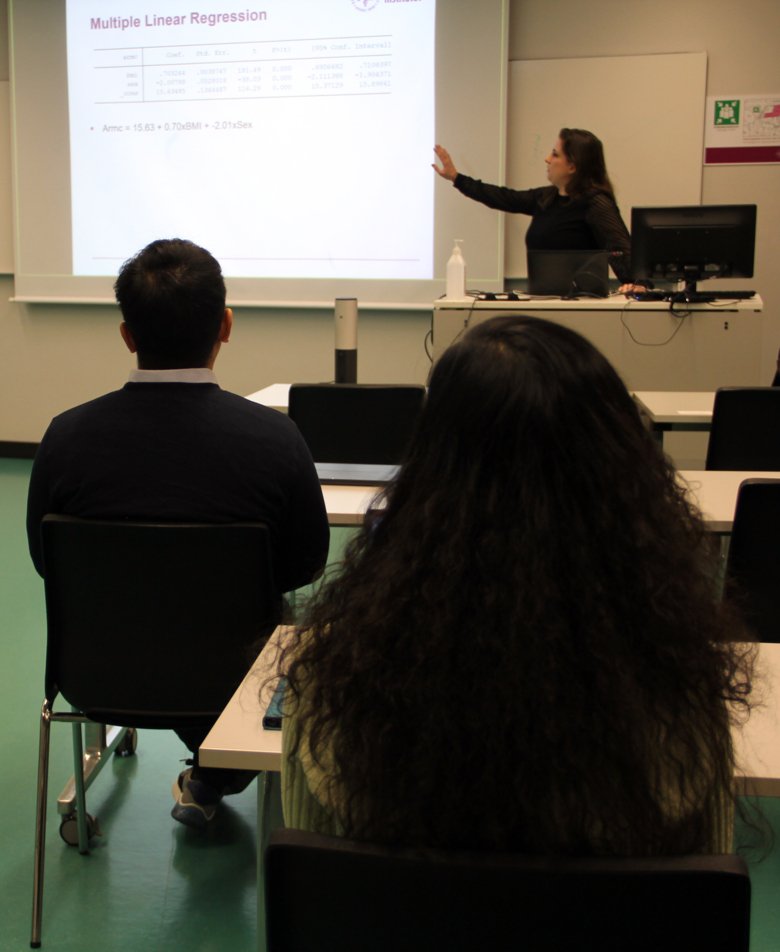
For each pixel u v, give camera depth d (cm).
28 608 364
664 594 66
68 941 184
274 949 70
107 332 588
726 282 521
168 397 162
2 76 572
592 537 66
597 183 457
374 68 524
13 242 585
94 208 568
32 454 609
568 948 66
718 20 501
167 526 157
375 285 543
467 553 66
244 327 569
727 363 389
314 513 172
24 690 295
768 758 106
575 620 65
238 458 162
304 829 76
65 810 213
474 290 523
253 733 115
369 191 536
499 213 521
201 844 215
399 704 66
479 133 518
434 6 513
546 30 516
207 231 557
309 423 275
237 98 541
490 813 65
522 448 67
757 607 181
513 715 64
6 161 580
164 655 168
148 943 184
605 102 512
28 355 599
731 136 508
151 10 543
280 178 544
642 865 63
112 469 162
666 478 71
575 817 65
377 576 70
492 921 66
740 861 64
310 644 74
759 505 173
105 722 177
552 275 418
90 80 556
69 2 552
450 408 69
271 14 531
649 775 66
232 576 160
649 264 412
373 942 68
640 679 66
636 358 392
